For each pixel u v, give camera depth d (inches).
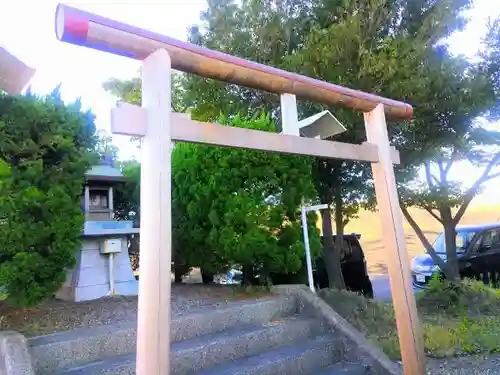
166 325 69.6
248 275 185.9
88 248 187.2
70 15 67.6
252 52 208.4
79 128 141.6
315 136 113.8
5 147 125.3
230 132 86.0
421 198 240.5
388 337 166.1
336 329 150.6
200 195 182.7
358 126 192.4
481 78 189.8
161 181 73.4
